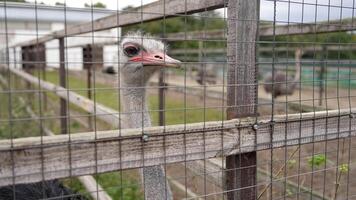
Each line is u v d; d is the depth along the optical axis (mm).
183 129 2311
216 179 3182
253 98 2664
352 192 4488
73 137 2006
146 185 3104
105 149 2088
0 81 18469
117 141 2117
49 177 1959
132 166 2168
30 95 12461
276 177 3611
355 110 3051
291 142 2742
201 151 2389
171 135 2275
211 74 11398
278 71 9680
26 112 11789
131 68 3629
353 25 3932
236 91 2637
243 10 2602
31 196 3613
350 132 3027
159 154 2246
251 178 2711
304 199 4301
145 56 3643
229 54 2658
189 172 4215
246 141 2562
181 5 3457
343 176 4840
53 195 3697
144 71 3678
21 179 1900
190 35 8695
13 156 1878
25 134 9031
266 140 2639
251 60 2646
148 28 11945
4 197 3545
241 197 2715
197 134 2367
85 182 5305
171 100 11844
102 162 2084
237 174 2688
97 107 5742
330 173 4895
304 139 2799
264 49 10273
